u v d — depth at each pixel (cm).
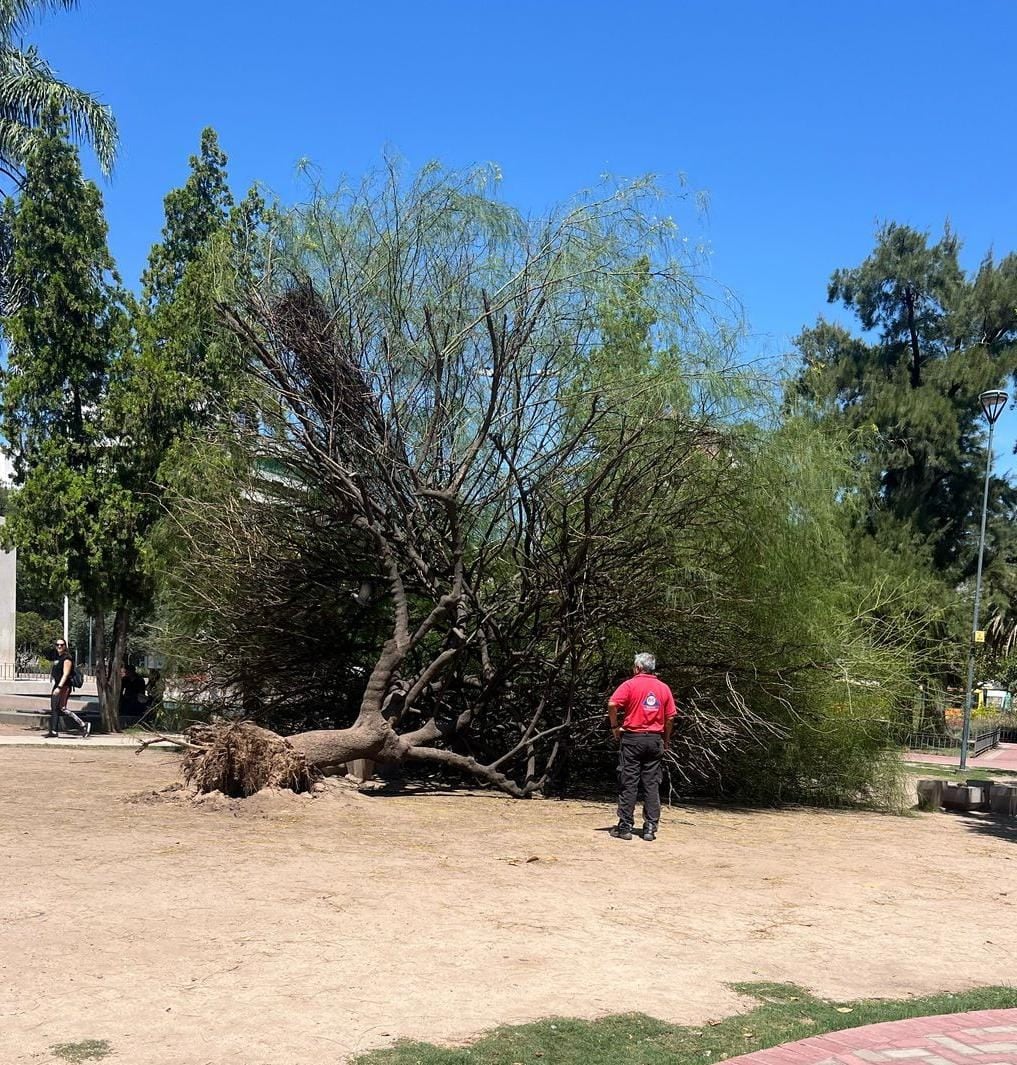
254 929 596
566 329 1221
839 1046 451
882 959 602
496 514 1230
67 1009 456
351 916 636
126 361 1894
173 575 1426
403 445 1191
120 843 826
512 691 1259
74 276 1911
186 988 490
